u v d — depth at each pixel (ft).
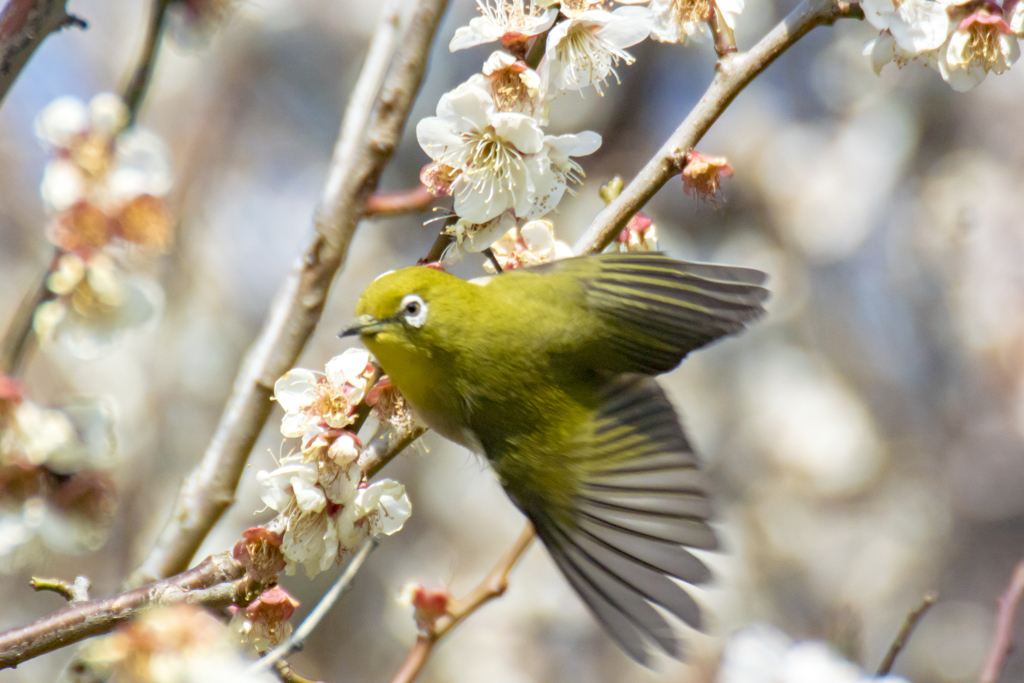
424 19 19.20
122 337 22.12
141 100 21.89
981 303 53.52
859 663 20.93
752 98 52.70
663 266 17.90
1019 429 54.08
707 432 49.85
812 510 50.24
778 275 51.03
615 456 16.93
